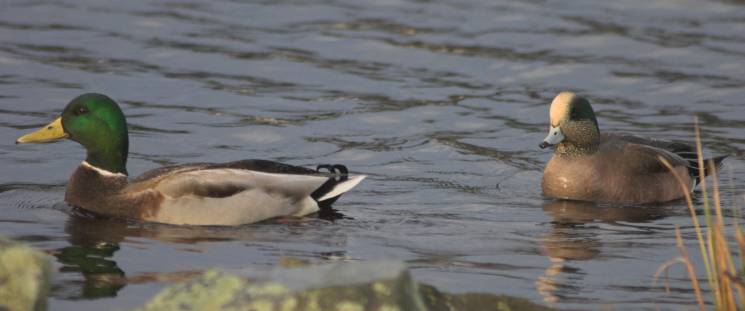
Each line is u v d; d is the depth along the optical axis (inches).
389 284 274.7
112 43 846.5
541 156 667.4
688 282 446.3
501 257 485.7
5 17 895.1
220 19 907.4
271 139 680.4
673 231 536.1
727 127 700.0
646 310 405.4
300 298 273.0
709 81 772.0
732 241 510.0
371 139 685.3
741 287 360.2
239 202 536.1
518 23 891.4
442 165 646.5
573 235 527.8
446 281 445.7
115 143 561.6
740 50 823.1
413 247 501.4
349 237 515.8
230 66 806.5
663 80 776.9
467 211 569.6
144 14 912.9
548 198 601.6
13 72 776.9
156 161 638.5
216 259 474.0
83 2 940.0
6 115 698.2
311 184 554.3
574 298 423.2
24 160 632.4
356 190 601.0
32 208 553.9
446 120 716.0
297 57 825.5
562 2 940.6
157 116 709.3
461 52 834.8
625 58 817.5
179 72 791.7
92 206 550.6
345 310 269.9
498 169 642.8
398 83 779.4
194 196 535.5
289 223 540.1
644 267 470.6
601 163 596.7
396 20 903.7
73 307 396.5
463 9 927.0
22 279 307.3
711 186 622.2
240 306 275.3
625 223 554.3
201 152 656.4
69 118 563.5
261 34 873.5
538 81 782.5
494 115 725.3
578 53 828.6
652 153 607.5
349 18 909.8
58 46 835.4
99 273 446.3
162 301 284.8
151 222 537.3
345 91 764.0
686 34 859.4
